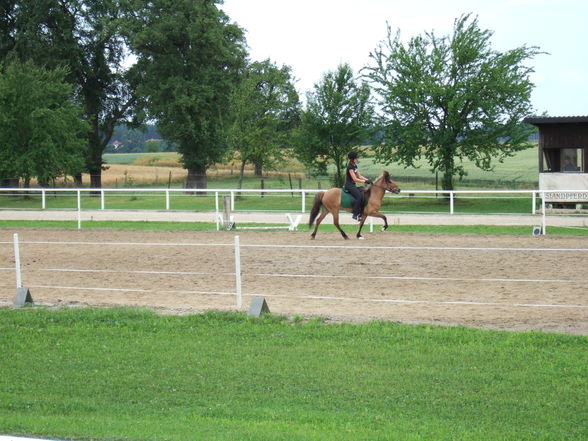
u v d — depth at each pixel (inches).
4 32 2308.1
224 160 2219.5
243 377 324.5
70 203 1756.9
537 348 354.9
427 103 1551.4
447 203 1584.6
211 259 685.3
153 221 1176.8
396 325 403.5
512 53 1521.9
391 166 3107.8
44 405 289.3
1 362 356.5
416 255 686.5
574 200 1202.0
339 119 1784.0
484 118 1525.6
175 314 450.3
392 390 301.6
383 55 1621.6
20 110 1796.3
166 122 2174.0
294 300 491.2
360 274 591.5
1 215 1307.8
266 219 1143.6
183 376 328.2
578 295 486.9
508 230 968.3
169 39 2146.9
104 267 651.5
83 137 2314.2
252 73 2128.4
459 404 283.6
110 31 2190.0
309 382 315.0
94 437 237.9
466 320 423.8
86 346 382.9
